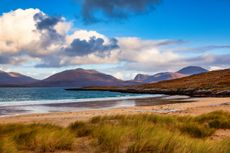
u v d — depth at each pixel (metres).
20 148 8.17
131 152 7.55
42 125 12.43
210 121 14.40
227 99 47.03
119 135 8.66
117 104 42.81
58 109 34.12
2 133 10.26
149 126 10.62
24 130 10.35
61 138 8.58
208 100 46.84
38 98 73.81
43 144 8.20
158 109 28.62
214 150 7.11
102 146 8.10
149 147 7.65
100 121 15.02
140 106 35.69
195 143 7.62
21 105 41.84
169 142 7.66
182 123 13.33
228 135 11.76
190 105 33.22
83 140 9.44
